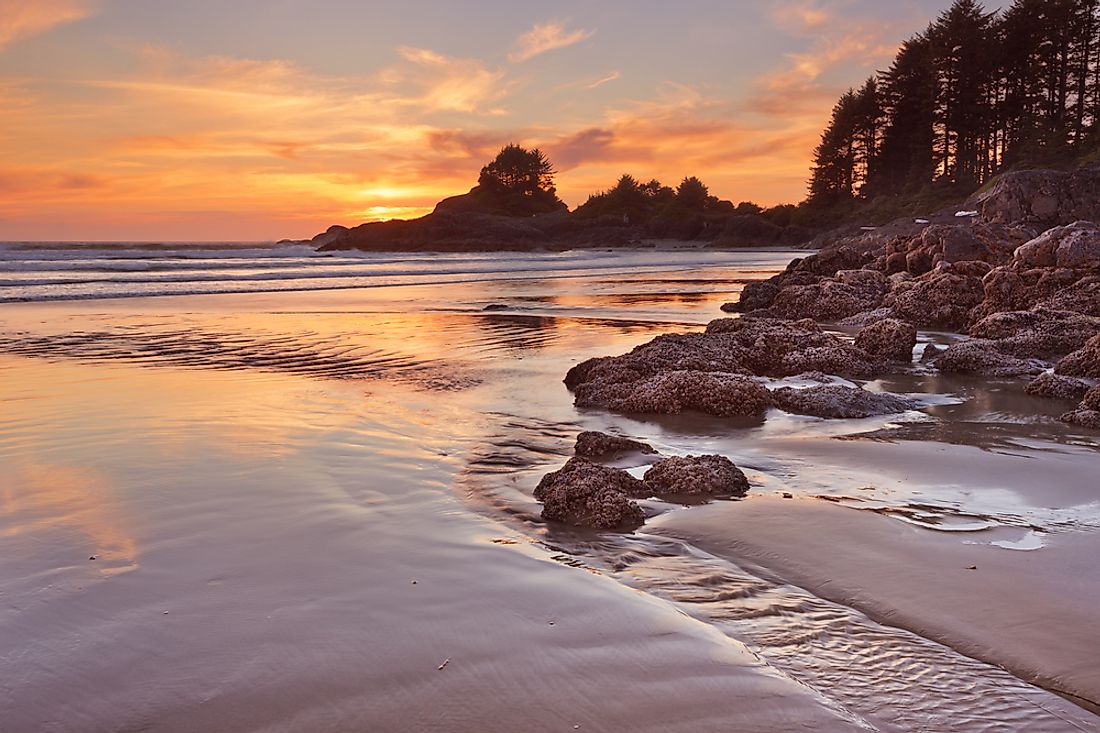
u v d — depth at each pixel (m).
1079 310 17.00
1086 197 37.31
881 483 6.94
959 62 91.00
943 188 88.94
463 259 65.00
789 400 10.13
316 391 10.82
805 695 3.62
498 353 14.50
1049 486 6.82
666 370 11.33
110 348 14.64
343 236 97.94
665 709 3.51
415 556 5.27
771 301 23.11
